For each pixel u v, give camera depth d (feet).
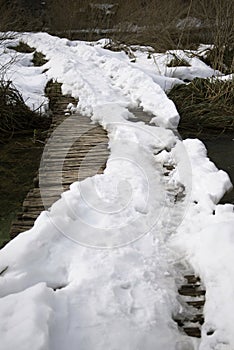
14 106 20.52
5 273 7.19
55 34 46.47
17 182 16.48
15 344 5.39
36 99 22.20
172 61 29.94
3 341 5.44
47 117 20.95
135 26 40.06
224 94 22.97
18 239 7.87
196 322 6.71
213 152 18.34
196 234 8.41
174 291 7.24
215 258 7.48
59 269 7.48
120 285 7.12
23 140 19.75
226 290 6.78
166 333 6.29
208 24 34.09
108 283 7.11
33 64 31.04
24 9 45.60
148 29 37.17
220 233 7.97
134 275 7.43
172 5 38.63
